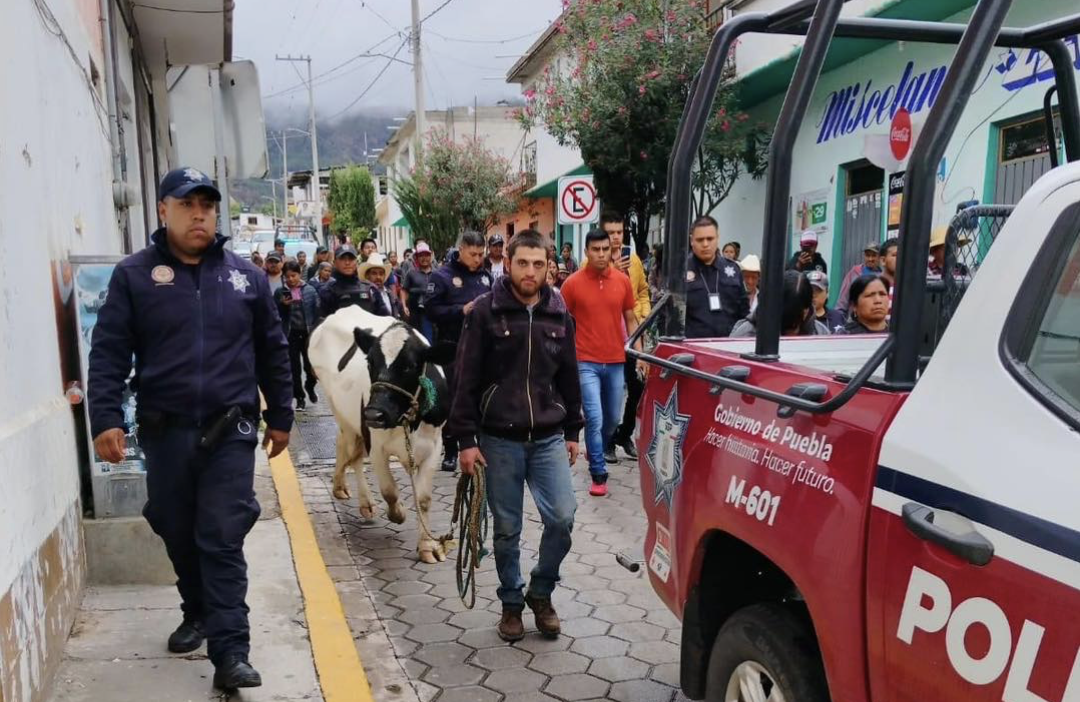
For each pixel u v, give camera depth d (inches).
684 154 127.6
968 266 110.5
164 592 178.4
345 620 172.2
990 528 67.8
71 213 191.6
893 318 82.0
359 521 243.4
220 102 335.3
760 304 108.3
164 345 136.7
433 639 169.5
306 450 329.7
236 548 139.9
